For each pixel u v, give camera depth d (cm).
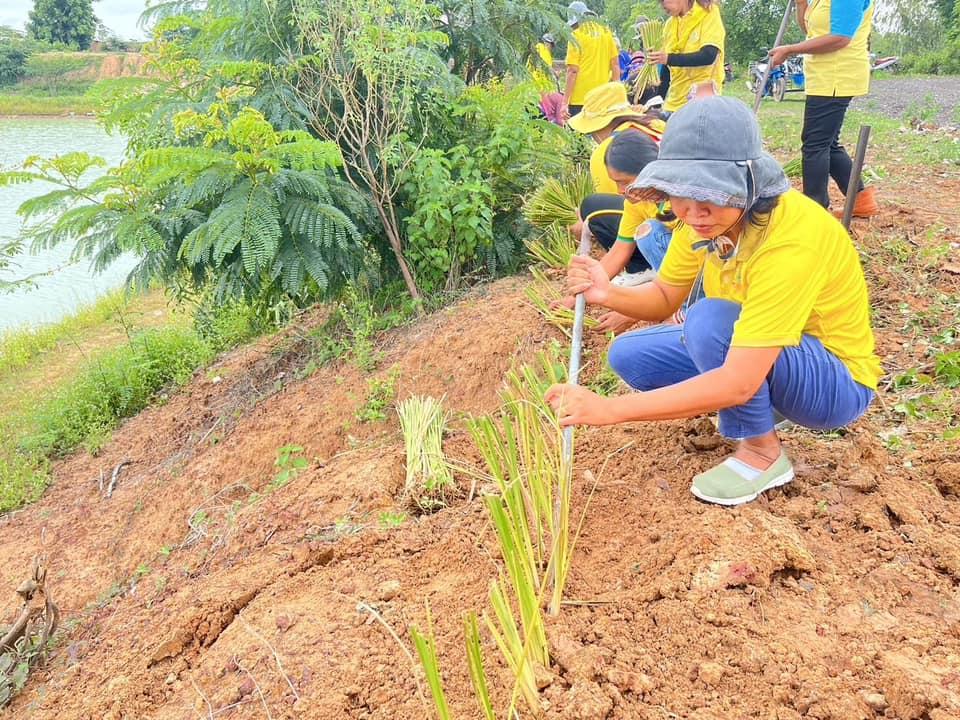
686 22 506
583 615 213
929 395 298
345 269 521
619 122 388
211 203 511
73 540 452
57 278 1297
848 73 407
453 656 210
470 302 516
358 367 483
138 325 987
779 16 2183
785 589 210
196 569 342
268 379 567
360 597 246
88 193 505
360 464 355
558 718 183
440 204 519
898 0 2388
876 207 493
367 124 525
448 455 340
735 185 189
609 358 272
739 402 209
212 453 473
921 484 247
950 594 203
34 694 294
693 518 235
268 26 548
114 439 591
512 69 677
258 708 211
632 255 390
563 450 247
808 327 224
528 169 581
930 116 993
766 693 182
